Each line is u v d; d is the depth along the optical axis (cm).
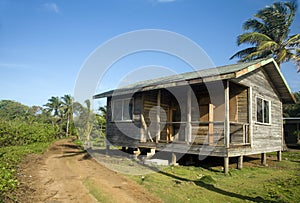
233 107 1157
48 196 573
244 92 1136
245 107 1124
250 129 1095
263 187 711
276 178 855
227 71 917
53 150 1786
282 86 1418
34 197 560
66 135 4434
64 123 5091
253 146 1112
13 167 899
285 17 2392
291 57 2317
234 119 1146
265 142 1247
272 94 1405
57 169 952
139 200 553
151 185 695
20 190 603
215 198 588
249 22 2570
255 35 2364
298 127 2620
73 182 722
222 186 712
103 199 556
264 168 1099
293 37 2306
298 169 1094
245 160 1384
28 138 1973
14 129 1809
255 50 2556
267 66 1264
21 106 7325
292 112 3638
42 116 5659
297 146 2500
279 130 1460
